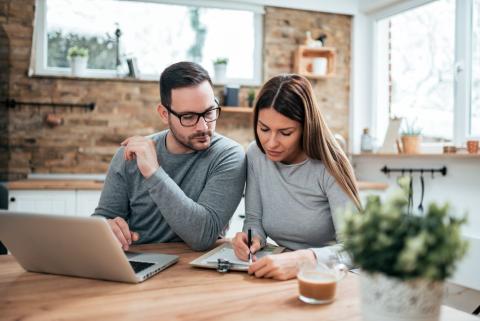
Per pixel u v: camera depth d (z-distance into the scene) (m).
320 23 3.91
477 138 2.91
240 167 1.57
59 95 3.35
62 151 3.37
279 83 1.36
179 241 1.59
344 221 0.67
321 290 0.88
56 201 2.92
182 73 1.44
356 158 3.97
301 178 1.48
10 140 3.28
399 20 3.68
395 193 0.65
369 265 0.64
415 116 3.51
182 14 3.70
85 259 1.03
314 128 1.39
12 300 0.92
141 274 1.06
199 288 1.00
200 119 1.46
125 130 3.49
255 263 1.09
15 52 3.24
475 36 2.96
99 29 3.53
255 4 3.74
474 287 2.72
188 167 1.59
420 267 0.60
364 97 3.97
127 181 1.60
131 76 3.49
